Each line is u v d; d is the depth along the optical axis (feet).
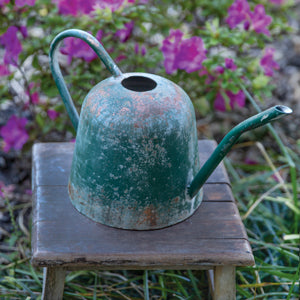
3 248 5.91
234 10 6.23
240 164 7.29
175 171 3.91
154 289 5.34
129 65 6.66
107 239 3.97
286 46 9.74
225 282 4.14
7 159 7.24
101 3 5.66
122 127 3.72
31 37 6.33
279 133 7.83
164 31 6.70
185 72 6.35
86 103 4.00
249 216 6.09
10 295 4.97
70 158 5.02
